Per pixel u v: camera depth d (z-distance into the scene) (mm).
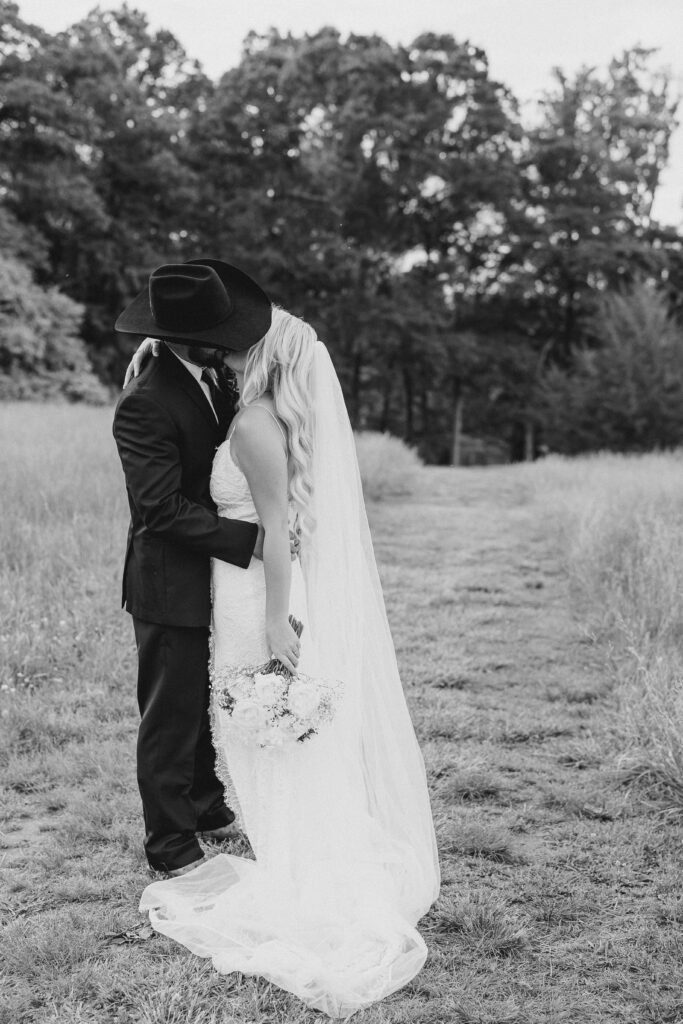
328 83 35562
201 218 33406
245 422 2809
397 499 14172
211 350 2871
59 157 29844
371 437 19938
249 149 33969
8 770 3840
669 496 9805
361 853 2889
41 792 3695
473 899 2906
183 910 2797
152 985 2479
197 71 34938
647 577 6258
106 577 6410
